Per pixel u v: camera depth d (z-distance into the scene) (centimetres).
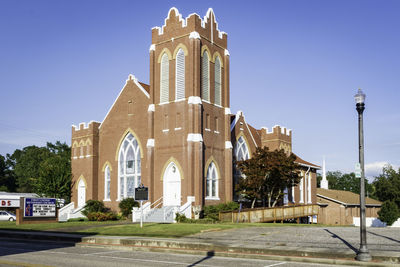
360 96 1728
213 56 4250
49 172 5134
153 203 4028
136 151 4434
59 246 2320
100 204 4516
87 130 4828
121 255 1888
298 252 1756
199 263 1614
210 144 4097
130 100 4534
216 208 3862
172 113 4044
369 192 11612
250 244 2006
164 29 4209
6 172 10688
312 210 4794
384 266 1510
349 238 2145
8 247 2252
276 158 4091
